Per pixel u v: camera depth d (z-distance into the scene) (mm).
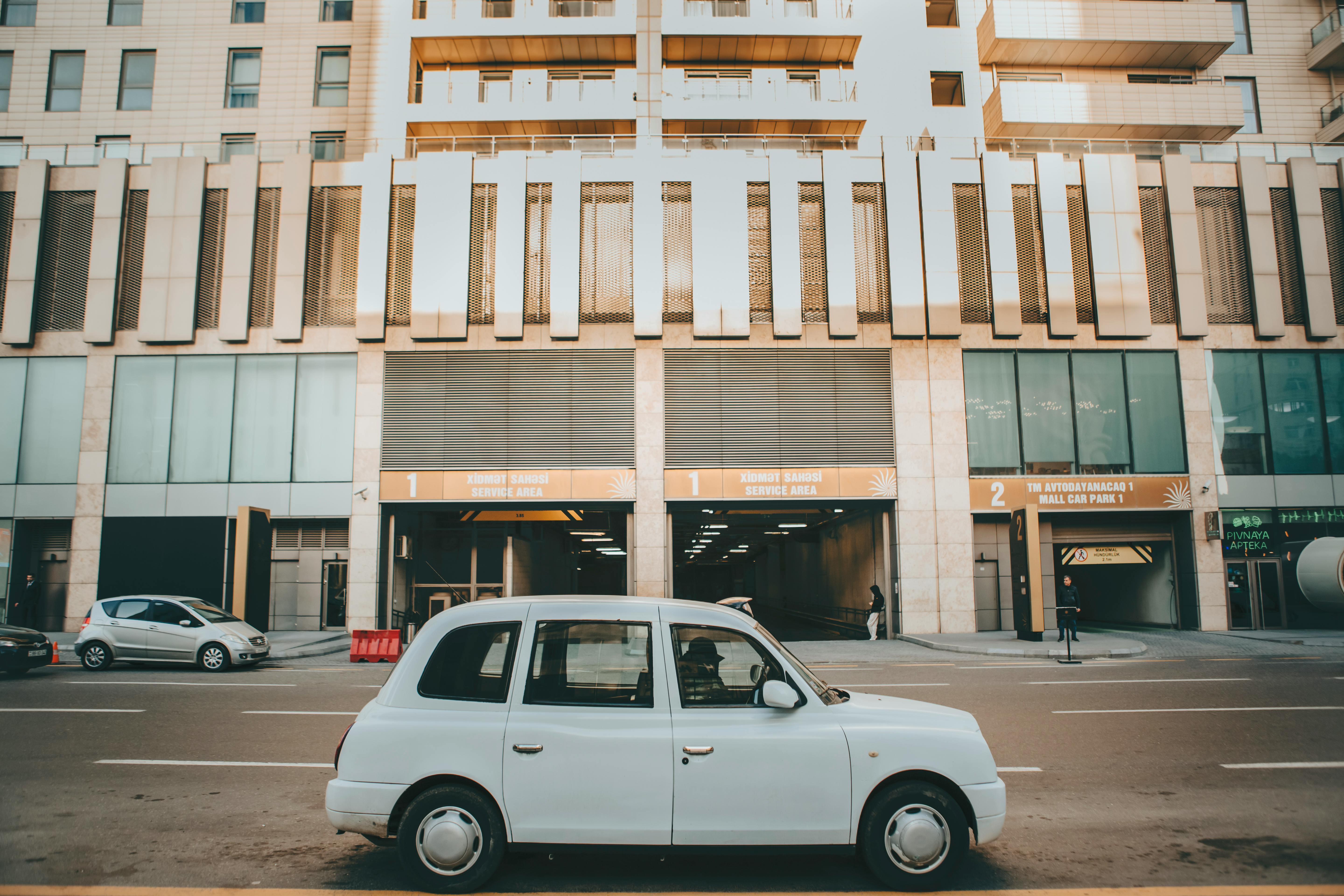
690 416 21500
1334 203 22859
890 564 21656
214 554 21312
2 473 21641
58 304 22188
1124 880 4430
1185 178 22422
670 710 4371
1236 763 7078
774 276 21703
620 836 4211
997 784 4434
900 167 22125
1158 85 26141
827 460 21469
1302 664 14516
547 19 26328
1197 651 17062
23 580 21516
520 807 4234
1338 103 27844
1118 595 25250
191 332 21656
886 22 27688
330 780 6508
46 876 4523
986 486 21469
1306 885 4324
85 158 23547
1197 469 21703
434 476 21328
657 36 26516
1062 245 22062
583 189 22188
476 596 22453
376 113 25938
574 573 29359
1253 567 21594
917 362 21797
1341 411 22109
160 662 14836
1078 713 9602
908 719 4531
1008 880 4434
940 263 21781
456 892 4234
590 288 21828
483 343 21672
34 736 8492
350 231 22234
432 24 26359
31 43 26656
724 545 42438
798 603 37281
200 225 22141
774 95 26484
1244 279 22484
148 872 4594
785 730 4340
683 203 22172
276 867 4688
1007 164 22344
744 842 4230
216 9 26953
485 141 25891
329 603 21750
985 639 19500
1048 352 22047
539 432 21422
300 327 21719
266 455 21656
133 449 21688
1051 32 26562
